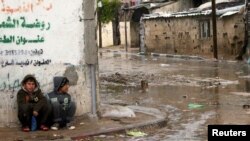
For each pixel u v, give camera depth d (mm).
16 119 8695
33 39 8734
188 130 8938
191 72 20781
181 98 13172
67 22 8922
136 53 39281
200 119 10016
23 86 8391
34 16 8719
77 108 9047
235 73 19672
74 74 9000
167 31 34844
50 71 8852
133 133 8508
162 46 35750
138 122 9109
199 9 33625
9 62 8648
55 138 7910
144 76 19531
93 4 9047
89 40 9086
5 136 8031
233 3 31000
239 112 10727
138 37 47812
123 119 9375
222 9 29547
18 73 8688
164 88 15461
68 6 8906
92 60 9125
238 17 26375
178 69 22531
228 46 27578
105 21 51719
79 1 8977
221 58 28188
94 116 9188
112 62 29328
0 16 8562
